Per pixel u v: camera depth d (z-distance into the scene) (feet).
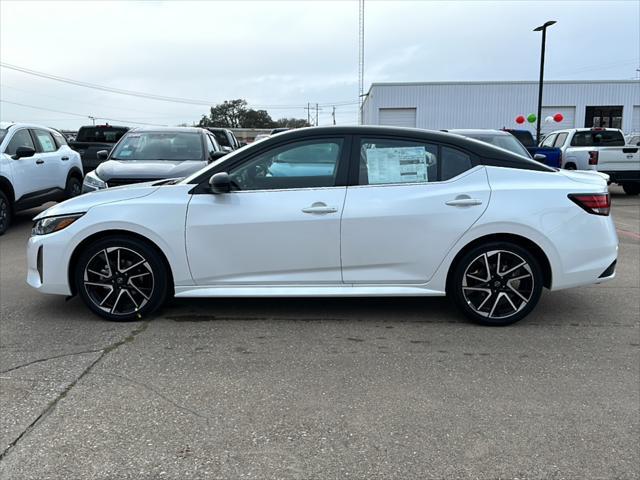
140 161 26.91
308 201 14.33
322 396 10.97
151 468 8.64
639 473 8.55
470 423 9.98
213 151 30.40
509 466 8.72
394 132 14.73
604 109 111.96
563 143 50.37
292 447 9.23
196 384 11.45
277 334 14.29
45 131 35.24
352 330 14.62
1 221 29.27
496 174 14.56
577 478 8.44
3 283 19.30
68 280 14.93
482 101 111.86
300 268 14.56
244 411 10.38
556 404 10.68
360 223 14.28
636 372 12.10
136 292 15.02
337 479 8.41
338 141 14.62
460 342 13.80
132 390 11.16
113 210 14.56
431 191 14.35
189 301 16.99
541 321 15.39
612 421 10.06
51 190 33.78
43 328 14.65
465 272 14.60
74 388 11.22
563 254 14.38
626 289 18.70
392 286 14.70
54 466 8.67
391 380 11.69
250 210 14.35
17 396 10.87
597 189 14.61
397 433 9.65
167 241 14.49
